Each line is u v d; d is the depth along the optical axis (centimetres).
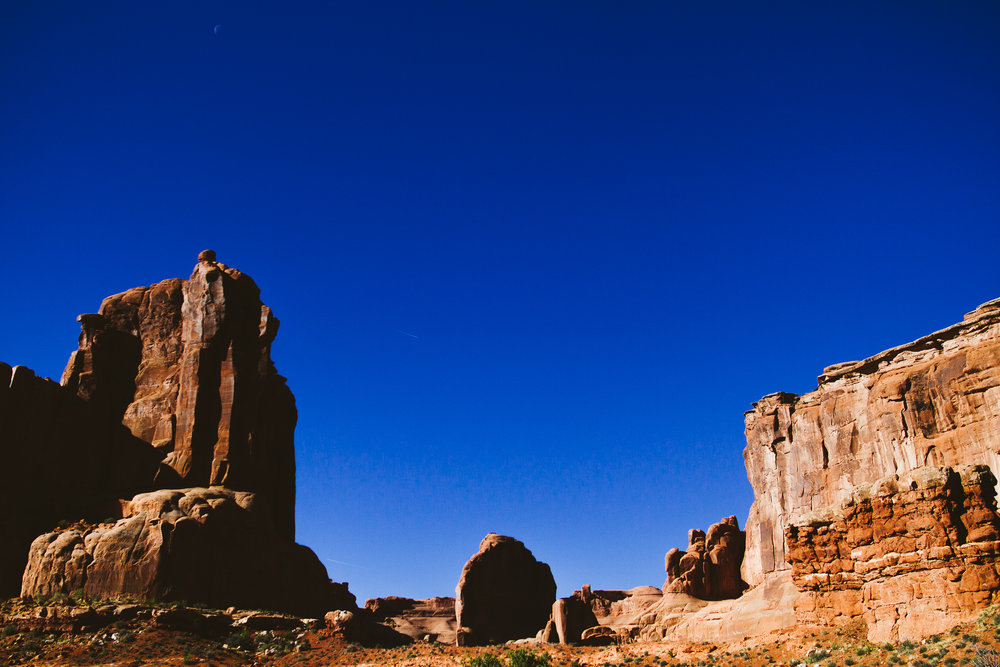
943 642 2881
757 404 8381
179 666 5138
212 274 9050
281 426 9381
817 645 3547
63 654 5278
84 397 8469
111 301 9462
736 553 8512
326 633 6028
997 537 2984
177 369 8912
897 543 3278
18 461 7344
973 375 6419
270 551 7244
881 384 7156
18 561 6650
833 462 7369
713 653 4338
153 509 6744
